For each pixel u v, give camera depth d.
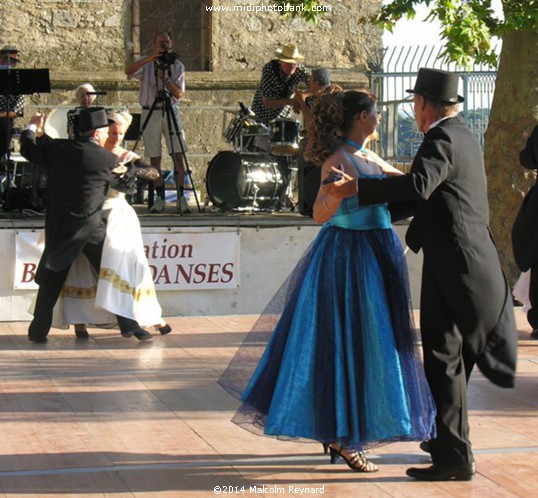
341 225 4.46
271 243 9.35
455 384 4.44
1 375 6.54
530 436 5.23
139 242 7.72
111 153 7.56
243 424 4.59
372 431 4.27
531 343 7.67
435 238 4.37
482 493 4.34
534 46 9.86
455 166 4.32
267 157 10.55
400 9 9.93
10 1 15.12
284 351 4.43
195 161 15.39
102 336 7.95
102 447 4.95
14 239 8.73
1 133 10.70
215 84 15.55
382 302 4.36
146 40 15.56
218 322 8.70
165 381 6.37
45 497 4.25
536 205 7.15
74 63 15.30
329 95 4.55
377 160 4.65
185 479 4.49
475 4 9.48
